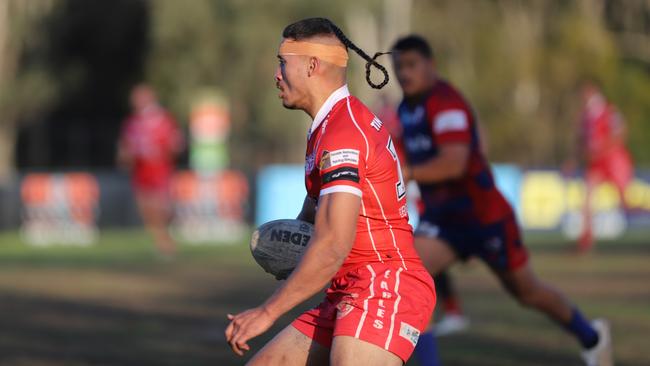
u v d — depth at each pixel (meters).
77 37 124.31
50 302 41.34
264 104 114.00
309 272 14.91
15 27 117.56
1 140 121.50
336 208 15.02
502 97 129.50
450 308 33.72
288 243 16.27
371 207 15.62
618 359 28.34
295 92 15.96
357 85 114.12
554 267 53.12
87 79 126.69
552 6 130.62
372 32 117.62
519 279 25.23
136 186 62.69
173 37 113.00
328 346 16.00
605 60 129.25
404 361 15.45
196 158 84.06
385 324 15.34
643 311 37.34
